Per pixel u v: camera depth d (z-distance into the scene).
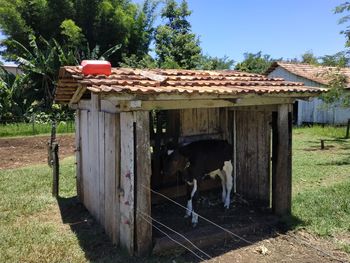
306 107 23.72
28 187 8.81
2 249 5.32
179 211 6.92
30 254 5.18
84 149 7.18
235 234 5.86
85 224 6.45
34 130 19.81
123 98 4.57
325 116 22.56
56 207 7.41
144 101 4.99
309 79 22.66
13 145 16.42
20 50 25.27
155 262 4.93
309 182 9.24
